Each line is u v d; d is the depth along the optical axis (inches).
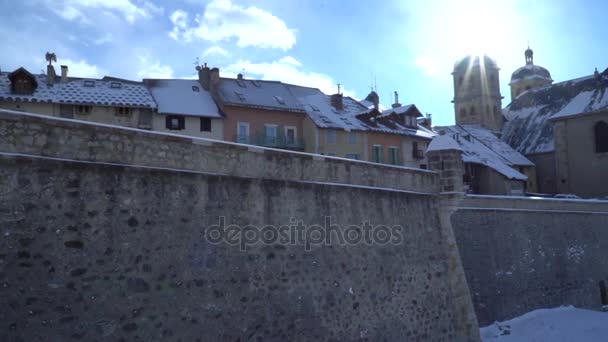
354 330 585.9
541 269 1117.7
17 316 366.6
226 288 484.7
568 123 2262.6
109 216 424.8
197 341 453.7
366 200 648.4
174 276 452.4
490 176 2150.6
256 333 497.0
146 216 446.3
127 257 427.8
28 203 386.6
